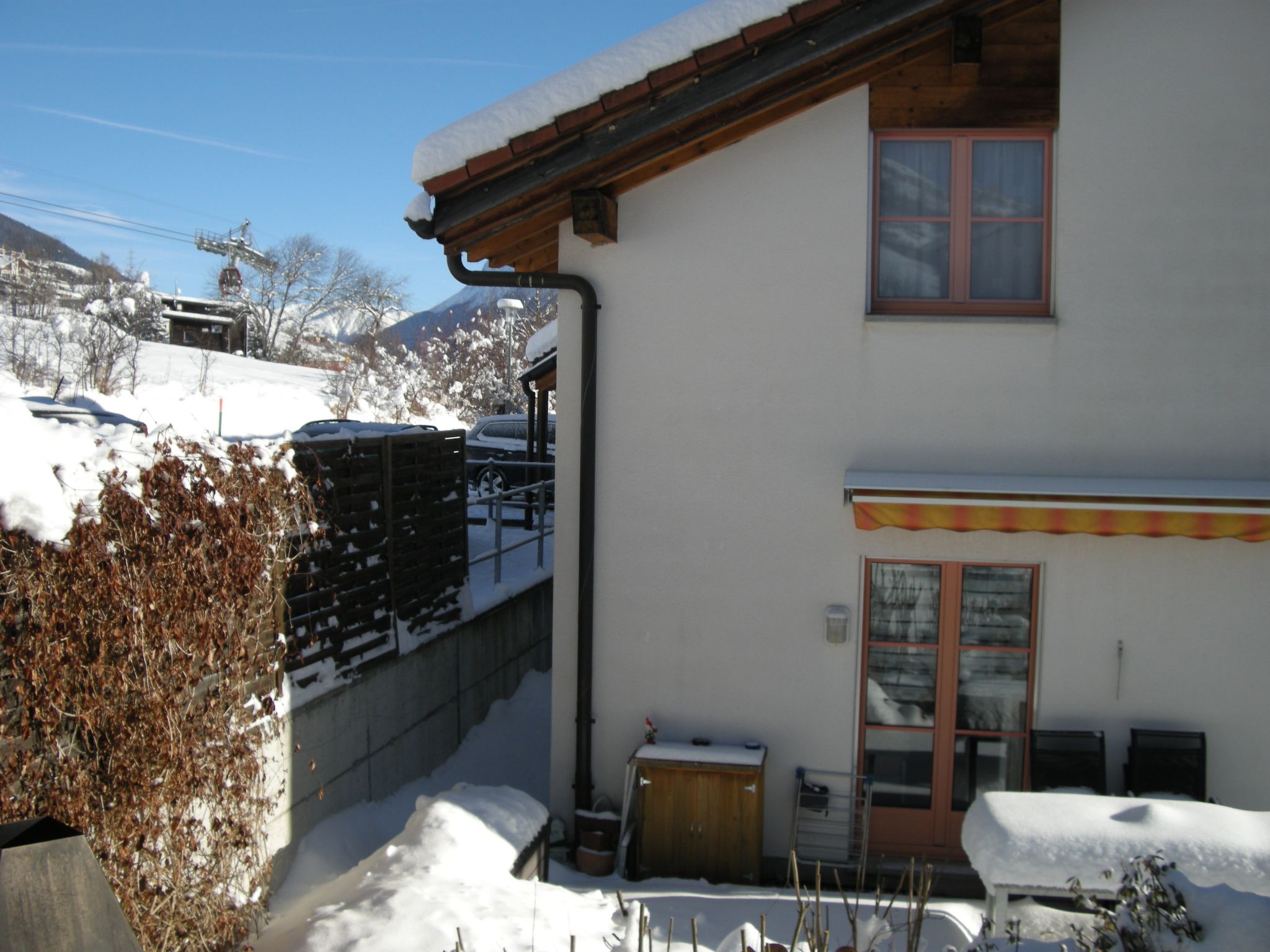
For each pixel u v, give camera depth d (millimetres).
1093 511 7230
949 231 8094
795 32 7086
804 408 8055
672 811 7824
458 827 6406
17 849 2797
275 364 44781
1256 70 7668
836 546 8086
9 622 4574
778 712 8195
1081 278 7805
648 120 7238
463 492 10656
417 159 7395
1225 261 7715
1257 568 7777
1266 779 7770
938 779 8164
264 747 6746
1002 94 7855
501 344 53000
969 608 8141
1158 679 7859
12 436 4746
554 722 8531
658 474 8227
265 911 6430
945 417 7922
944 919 6660
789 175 8000
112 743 5090
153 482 5414
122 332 40062
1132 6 7754
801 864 8148
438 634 9852
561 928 5406
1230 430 7734
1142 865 4512
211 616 5852
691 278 8117
